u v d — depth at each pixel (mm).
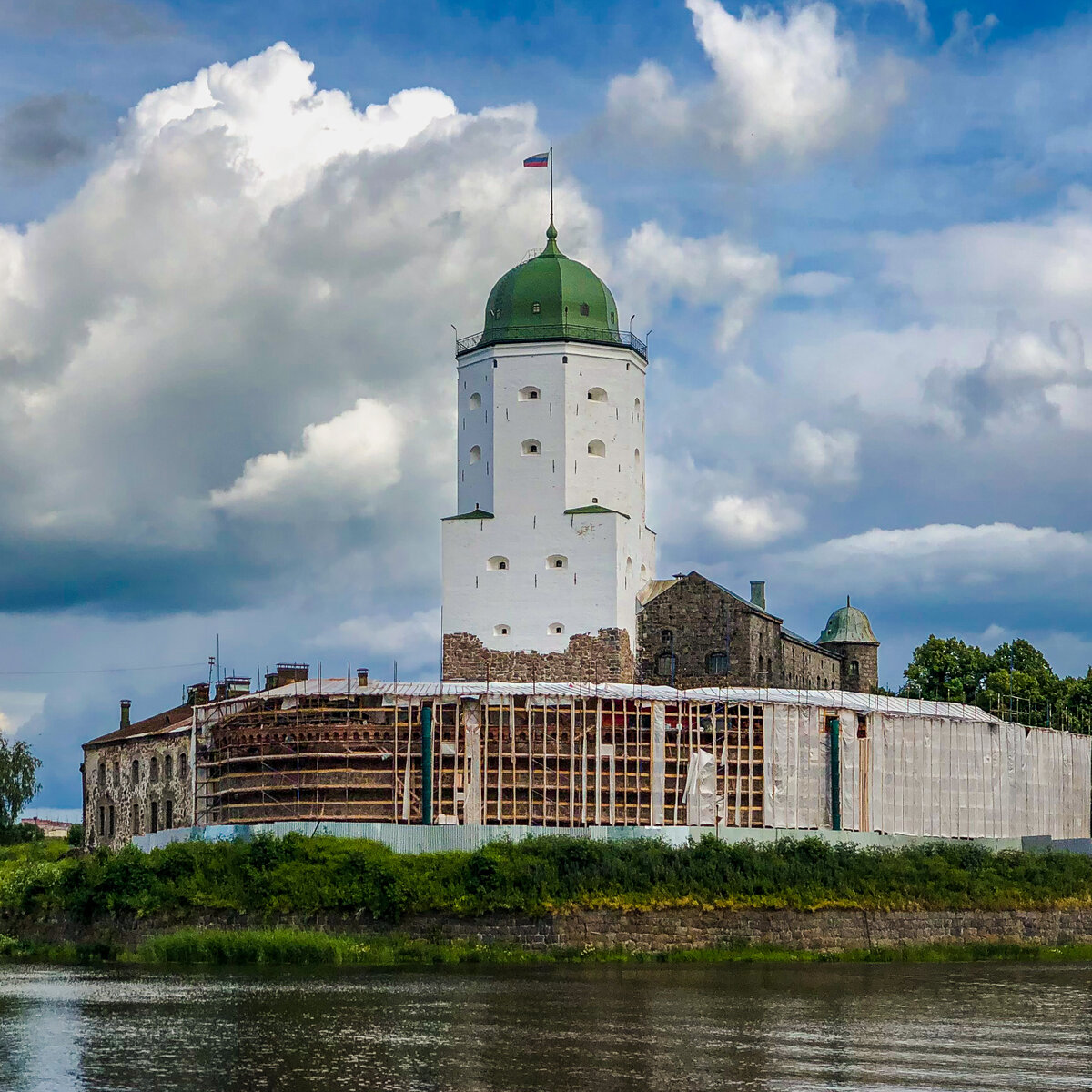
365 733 96938
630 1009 67750
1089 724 136000
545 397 116750
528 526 115812
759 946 87875
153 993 72250
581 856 87062
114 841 118938
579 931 85250
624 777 98062
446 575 116188
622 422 118438
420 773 96250
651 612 120625
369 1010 67250
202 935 84875
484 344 118125
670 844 92688
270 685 117312
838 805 101688
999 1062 57469
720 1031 62969
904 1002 70688
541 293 118500
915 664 142000
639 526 120250
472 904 85125
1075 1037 62250
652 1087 53594
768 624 123438
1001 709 121312
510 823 96875
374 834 90750
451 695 97375
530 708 97125
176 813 110312
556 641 114562
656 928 86438
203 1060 57562
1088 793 122875
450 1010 67188
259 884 87000
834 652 147500
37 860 116125
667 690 102562
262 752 99188
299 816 96312
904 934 91188
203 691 118750
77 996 71250
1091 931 96875
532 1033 62312
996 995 73312
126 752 117938
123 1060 57594
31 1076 55375
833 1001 70625
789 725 101312
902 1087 53625
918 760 106812
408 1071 55844
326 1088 53531
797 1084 54094
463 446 119188
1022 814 113750
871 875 92812
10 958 90312
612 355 118312
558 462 116062
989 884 95438
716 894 88312
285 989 73062
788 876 90438
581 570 114750
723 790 100062
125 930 89438
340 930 85750
